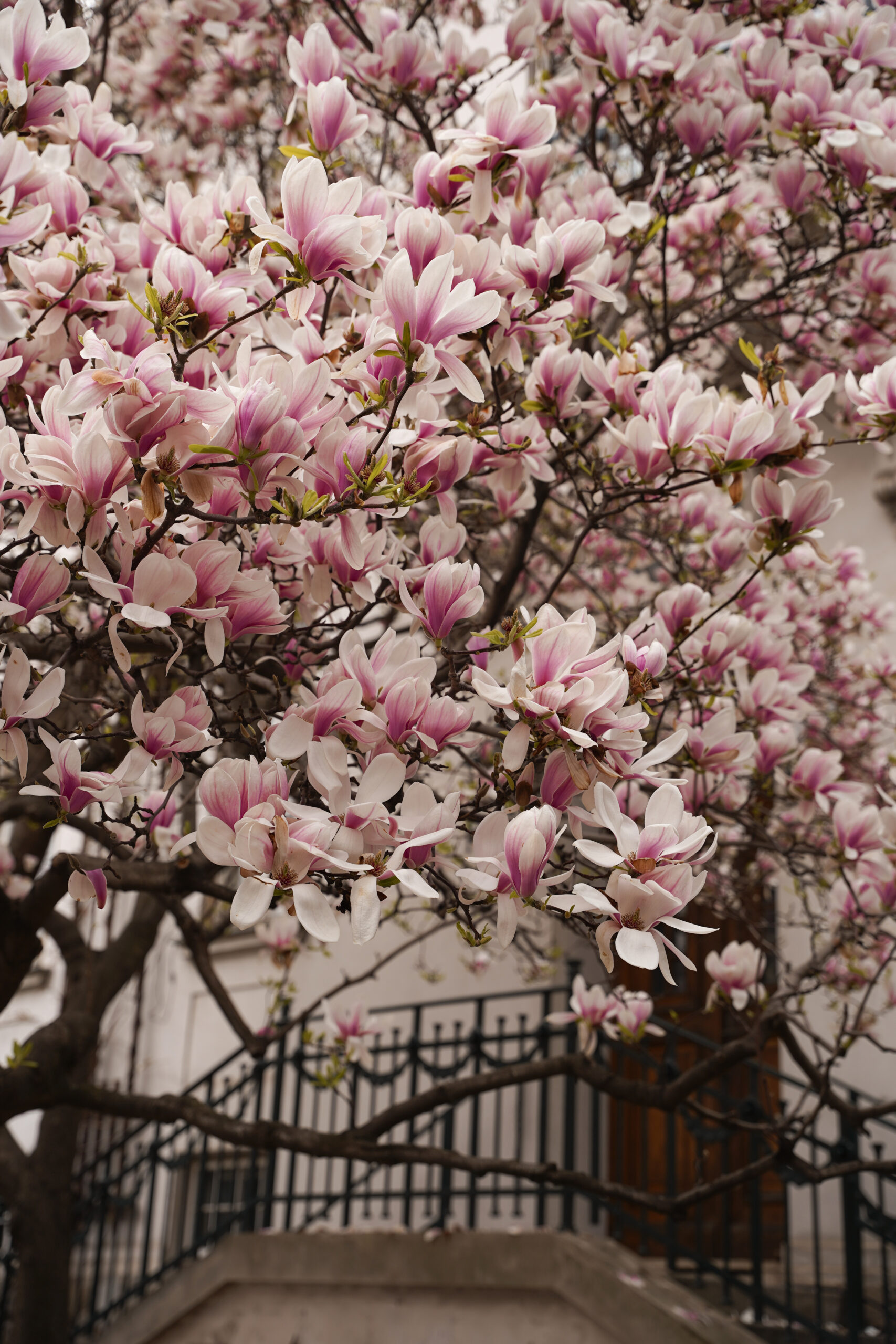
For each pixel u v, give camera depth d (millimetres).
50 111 1903
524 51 3449
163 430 1517
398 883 1587
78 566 1795
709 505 4117
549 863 1580
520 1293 4746
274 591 1797
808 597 5531
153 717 1648
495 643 1679
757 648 3246
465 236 1971
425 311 1707
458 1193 5246
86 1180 8570
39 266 2123
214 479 1758
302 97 3072
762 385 2131
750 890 4449
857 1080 5871
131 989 9656
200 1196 6066
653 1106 3463
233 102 5031
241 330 2182
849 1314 4199
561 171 4059
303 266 1731
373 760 1594
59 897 3982
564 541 5715
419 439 1845
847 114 3096
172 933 9602
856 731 5586
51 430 1550
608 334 3959
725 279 4406
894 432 2270
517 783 1661
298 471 1681
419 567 2023
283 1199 5848
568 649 1604
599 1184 3525
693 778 2762
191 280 1799
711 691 2730
